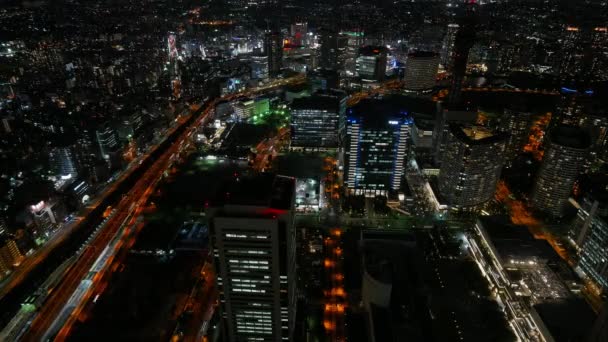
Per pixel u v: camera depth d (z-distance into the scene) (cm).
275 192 17762
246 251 17500
